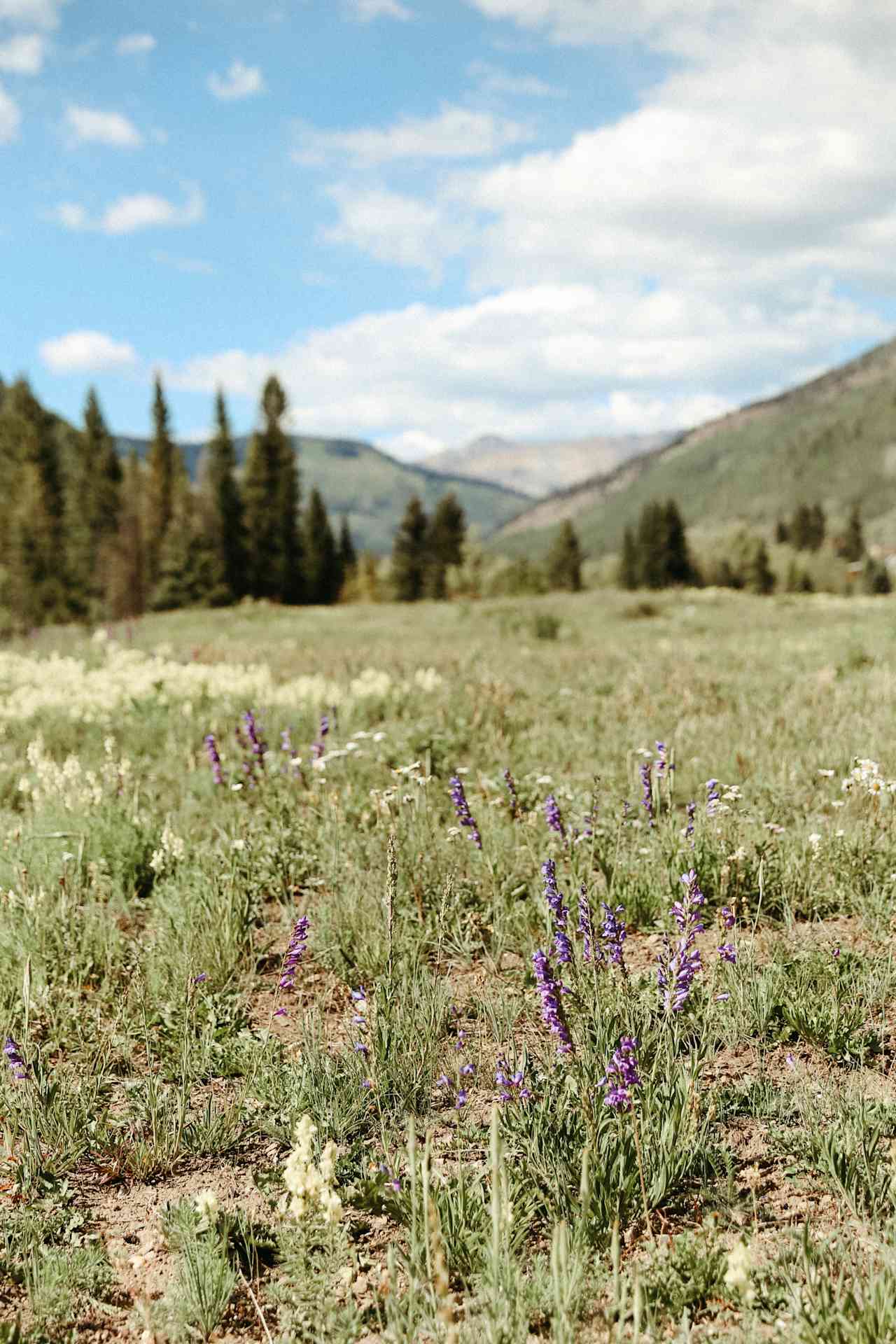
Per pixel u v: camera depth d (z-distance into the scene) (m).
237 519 73.69
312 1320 2.46
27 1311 2.57
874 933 4.47
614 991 3.67
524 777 7.03
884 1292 2.22
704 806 5.82
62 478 79.06
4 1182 3.10
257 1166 3.21
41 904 4.88
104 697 10.69
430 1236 2.44
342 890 5.15
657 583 104.19
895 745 7.02
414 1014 3.85
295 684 11.32
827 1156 2.87
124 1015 4.06
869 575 124.94
